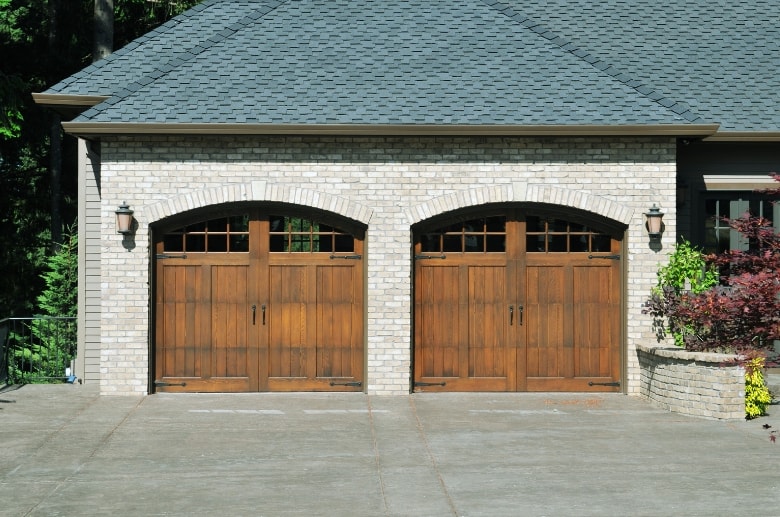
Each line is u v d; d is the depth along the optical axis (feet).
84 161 58.03
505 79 56.18
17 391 55.83
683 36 64.49
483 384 54.95
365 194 53.93
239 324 54.60
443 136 53.42
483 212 55.06
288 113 53.26
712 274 53.78
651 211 53.67
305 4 61.26
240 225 54.70
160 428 46.11
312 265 54.75
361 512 33.01
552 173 54.08
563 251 55.16
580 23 65.46
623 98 55.01
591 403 52.06
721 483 36.50
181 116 52.80
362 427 46.29
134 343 53.72
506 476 37.55
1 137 101.55
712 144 59.62
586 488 35.86
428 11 61.31
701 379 48.21
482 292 55.11
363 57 57.52
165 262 54.44
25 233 104.83
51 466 39.29
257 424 46.93
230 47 57.88
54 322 70.08
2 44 101.24
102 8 87.56
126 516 32.71
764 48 63.62
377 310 54.03
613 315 55.11
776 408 50.85
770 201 59.62
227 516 32.68
